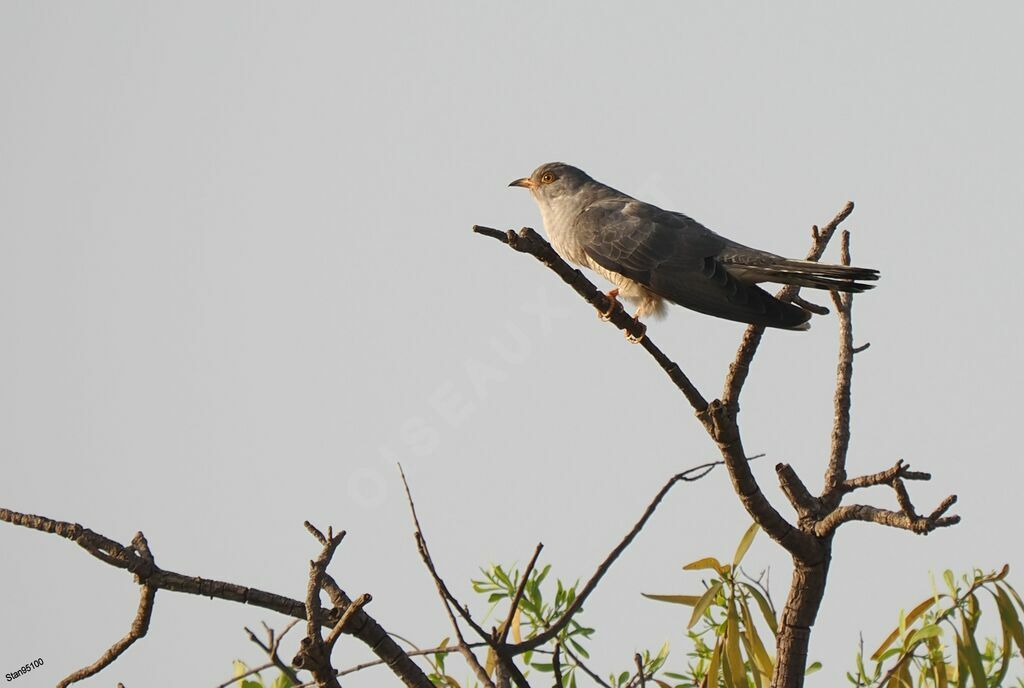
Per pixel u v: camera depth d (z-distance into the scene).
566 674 8.73
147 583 6.48
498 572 9.03
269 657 5.64
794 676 8.72
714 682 8.65
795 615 8.74
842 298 10.09
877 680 8.76
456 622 7.13
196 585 6.60
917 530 7.59
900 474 7.57
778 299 10.59
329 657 5.81
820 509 8.71
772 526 8.45
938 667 8.50
